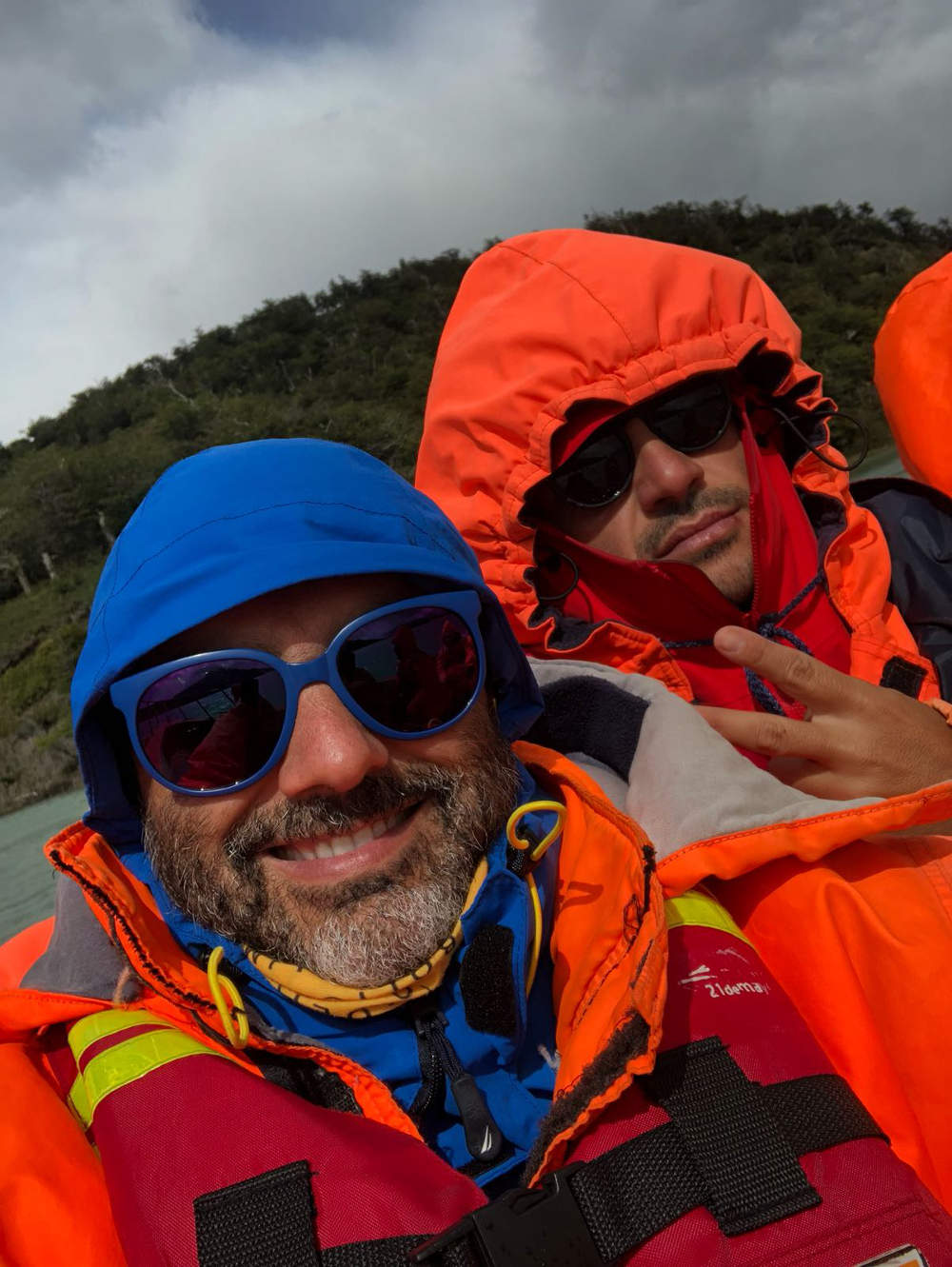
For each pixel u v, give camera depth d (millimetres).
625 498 628
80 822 393
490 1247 256
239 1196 279
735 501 625
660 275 616
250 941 365
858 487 702
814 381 689
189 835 366
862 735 480
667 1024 334
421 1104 353
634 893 344
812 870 400
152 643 344
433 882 366
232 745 355
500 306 645
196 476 372
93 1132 324
